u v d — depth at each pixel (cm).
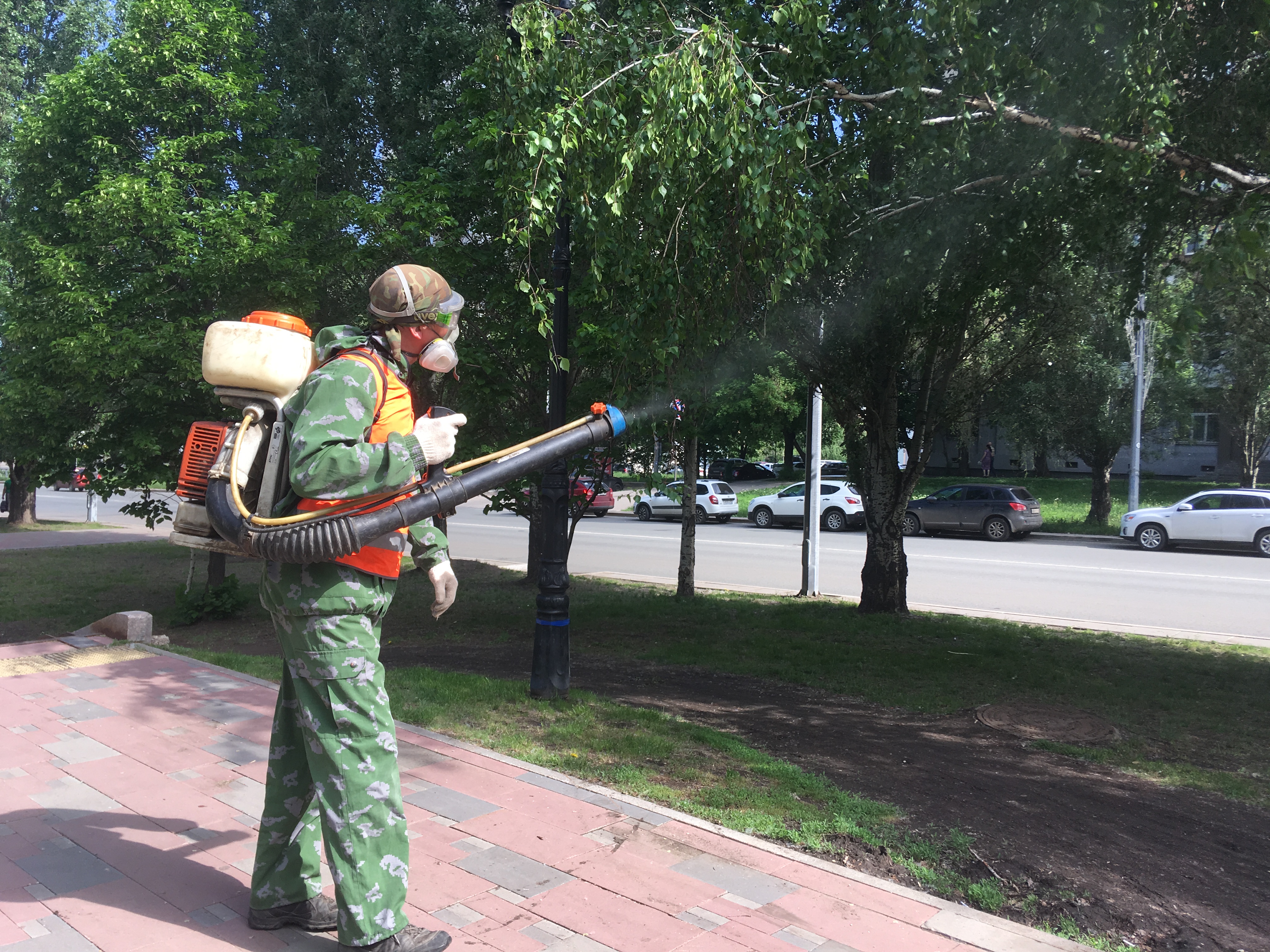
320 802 249
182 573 1620
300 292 1048
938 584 1555
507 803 389
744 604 1280
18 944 260
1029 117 598
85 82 1078
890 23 577
